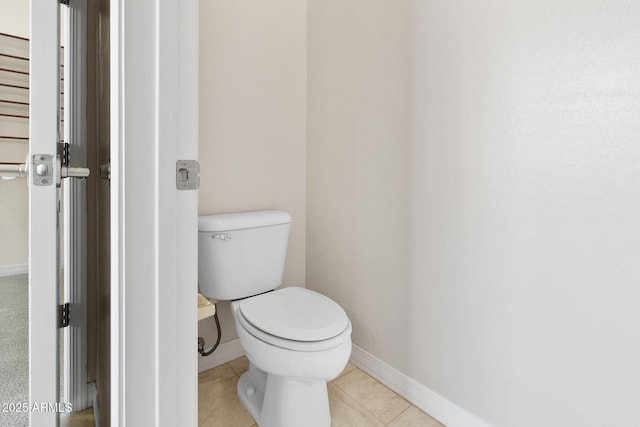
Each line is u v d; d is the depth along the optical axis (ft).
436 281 4.12
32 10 2.22
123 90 1.94
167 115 2.06
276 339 3.51
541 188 3.22
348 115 5.14
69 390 4.04
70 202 3.82
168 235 2.11
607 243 2.87
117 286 2.03
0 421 3.84
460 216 3.85
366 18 4.80
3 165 2.59
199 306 3.47
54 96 2.29
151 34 2.00
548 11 3.10
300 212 5.95
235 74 5.09
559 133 3.09
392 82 4.49
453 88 3.84
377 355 4.92
